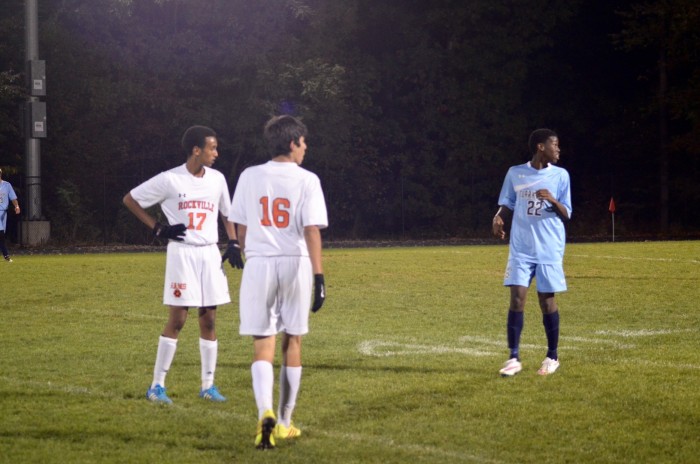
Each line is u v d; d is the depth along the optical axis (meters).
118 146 60.38
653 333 19.05
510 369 14.62
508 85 68.81
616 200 70.06
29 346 17.62
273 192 11.08
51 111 58.19
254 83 61.09
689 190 68.62
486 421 11.76
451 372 14.97
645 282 28.95
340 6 65.75
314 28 64.75
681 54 66.00
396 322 20.77
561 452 10.41
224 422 11.80
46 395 13.33
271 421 10.51
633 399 12.91
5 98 54.44
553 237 15.11
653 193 70.31
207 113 60.97
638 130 70.62
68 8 60.22
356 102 65.75
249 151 63.34
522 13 67.00
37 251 48.28
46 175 58.38
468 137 68.31
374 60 66.88
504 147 69.69
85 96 59.47
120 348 17.39
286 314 11.12
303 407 12.57
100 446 10.68
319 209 11.03
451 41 67.75
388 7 68.00
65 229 55.97
